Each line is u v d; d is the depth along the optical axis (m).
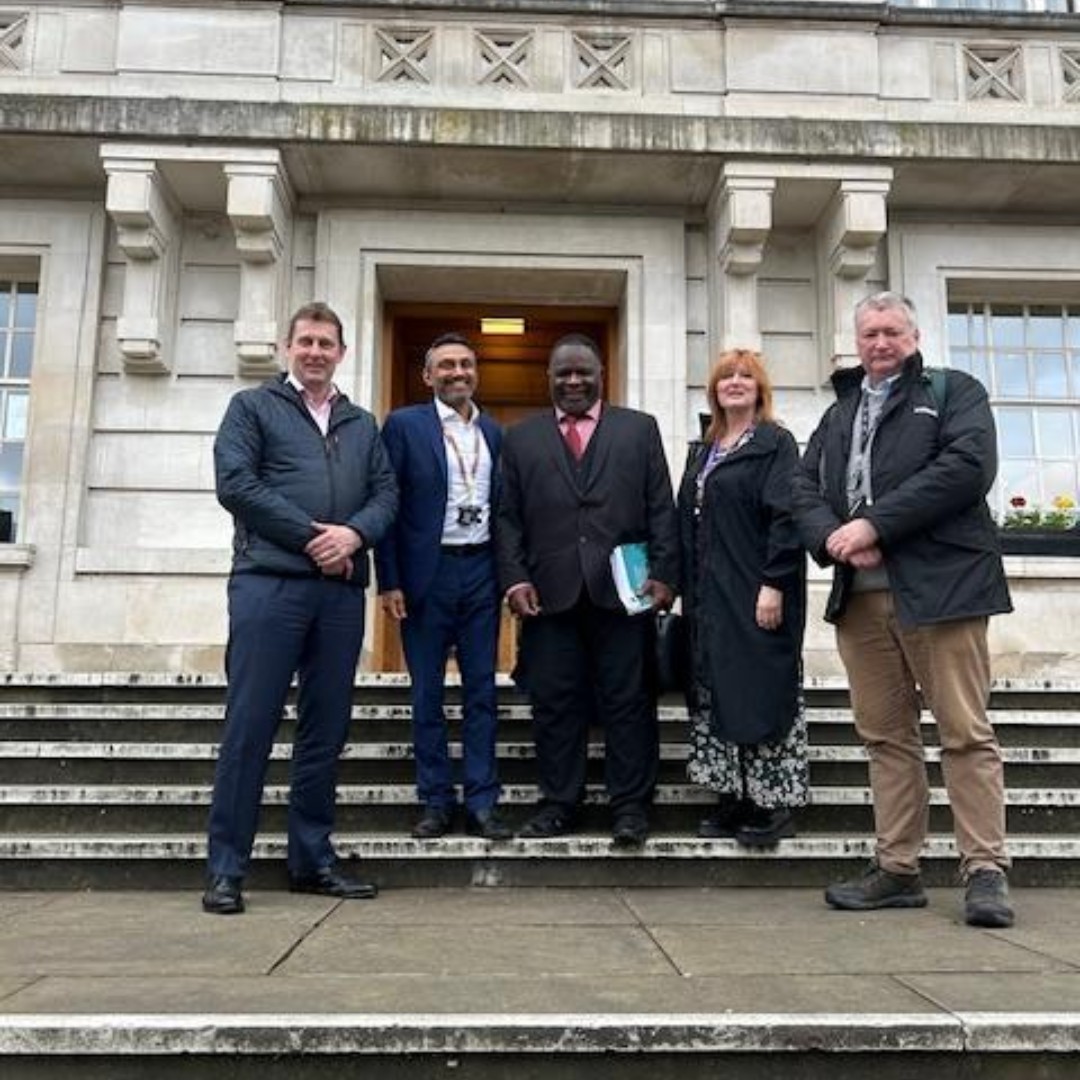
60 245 8.00
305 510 3.97
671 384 8.08
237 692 3.82
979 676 3.65
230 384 7.94
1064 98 8.24
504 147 7.51
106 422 7.86
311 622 3.96
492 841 4.29
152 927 3.39
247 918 3.56
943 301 8.30
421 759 4.52
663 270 8.25
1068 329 8.76
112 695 6.08
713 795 4.77
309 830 4.04
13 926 3.41
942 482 3.57
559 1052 2.28
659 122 7.59
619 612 4.41
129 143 7.45
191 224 8.12
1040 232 8.41
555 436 4.59
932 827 4.78
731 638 4.29
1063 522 8.16
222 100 7.50
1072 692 6.21
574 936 3.26
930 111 8.09
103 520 7.77
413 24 8.07
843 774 5.11
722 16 8.09
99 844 4.21
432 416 4.69
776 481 4.36
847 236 7.71
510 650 8.47
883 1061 2.30
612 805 4.39
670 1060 2.29
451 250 8.16
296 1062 2.27
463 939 3.21
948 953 3.02
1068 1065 2.31
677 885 4.26
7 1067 2.26
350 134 7.45
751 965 2.86
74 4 7.97
